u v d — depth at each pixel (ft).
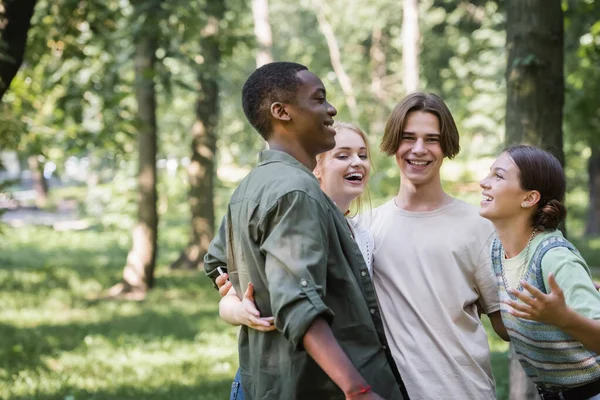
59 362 30.96
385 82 112.37
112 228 81.66
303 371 9.36
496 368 28.19
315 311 8.73
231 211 10.06
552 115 18.65
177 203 97.40
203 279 56.95
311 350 8.80
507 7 18.93
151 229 51.67
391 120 12.41
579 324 9.43
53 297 49.96
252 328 9.87
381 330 9.95
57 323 40.57
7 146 37.17
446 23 99.60
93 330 38.52
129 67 57.16
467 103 87.61
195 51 51.90
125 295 50.80
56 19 35.19
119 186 78.69
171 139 91.56
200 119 61.52
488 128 84.64
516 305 9.51
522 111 18.58
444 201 12.37
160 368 30.19
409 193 12.37
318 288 8.98
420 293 11.88
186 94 66.13
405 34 65.26
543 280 10.52
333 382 9.37
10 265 67.05
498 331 12.38
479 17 87.20
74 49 35.12
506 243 11.03
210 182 62.08
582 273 10.27
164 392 25.85
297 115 9.98
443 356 11.72
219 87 64.44
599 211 84.94
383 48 116.67
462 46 95.14
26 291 52.16
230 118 93.61
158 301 48.55
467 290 11.91
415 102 12.23
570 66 48.96
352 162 13.07
